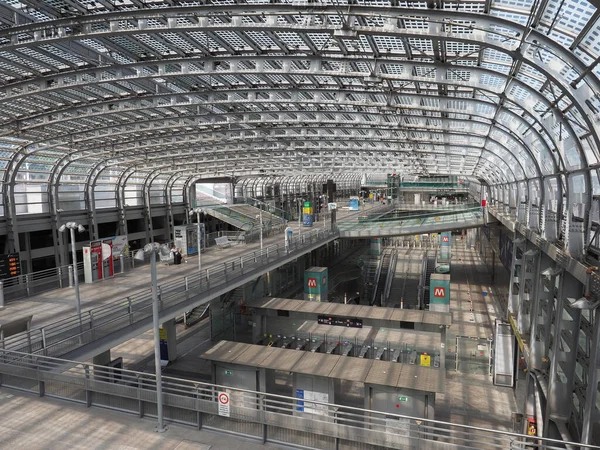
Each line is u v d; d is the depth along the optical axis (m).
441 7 12.11
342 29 13.17
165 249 11.48
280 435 10.35
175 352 26.84
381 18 14.25
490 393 24.03
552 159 17.66
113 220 46.12
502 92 16.19
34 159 34.31
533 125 19.95
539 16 10.56
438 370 17.70
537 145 20.88
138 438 10.43
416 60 16.67
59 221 38.00
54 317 20.77
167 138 36.12
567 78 11.77
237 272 26.62
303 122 29.84
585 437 11.77
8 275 30.61
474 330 35.03
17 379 13.02
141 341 29.58
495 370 25.06
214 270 32.00
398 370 17.73
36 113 24.64
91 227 42.28
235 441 10.43
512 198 34.41
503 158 29.28
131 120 28.33
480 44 12.11
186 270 32.44
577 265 12.75
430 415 16.30
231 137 35.50
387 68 18.17
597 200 13.06
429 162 47.88
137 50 18.41
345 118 29.41
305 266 49.88
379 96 24.39
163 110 27.95
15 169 32.00
